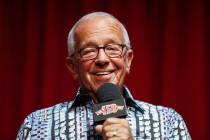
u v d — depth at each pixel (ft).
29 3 18.12
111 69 9.11
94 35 9.20
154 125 9.68
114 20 9.49
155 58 17.89
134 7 18.03
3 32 18.25
